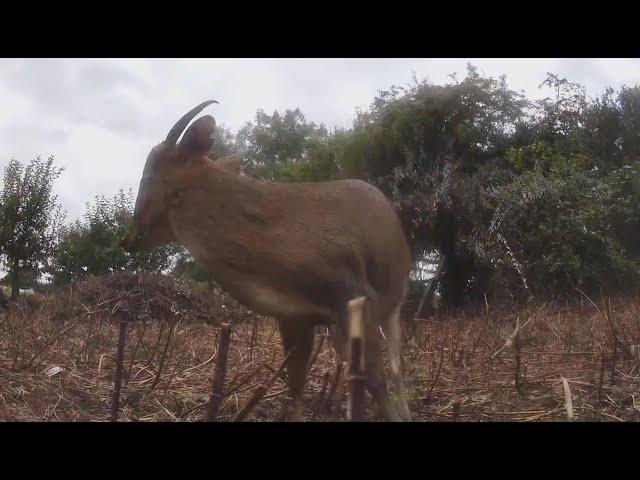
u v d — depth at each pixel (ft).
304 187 14.53
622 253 56.70
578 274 55.42
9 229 72.08
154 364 22.74
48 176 74.69
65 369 21.18
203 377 20.72
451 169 62.13
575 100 69.10
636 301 42.27
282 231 13.92
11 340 25.21
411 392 18.49
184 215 14.29
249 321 41.22
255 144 119.03
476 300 62.69
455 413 15.53
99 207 79.82
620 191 58.80
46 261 74.59
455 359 23.91
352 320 10.84
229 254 13.94
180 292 47.91
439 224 62.75
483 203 59.52
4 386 18.17
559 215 56.65
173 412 17.07
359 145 69.05
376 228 14.60
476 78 68.08
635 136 68.69
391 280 14.98
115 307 39.63
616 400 18.44
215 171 14.42
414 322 29.66
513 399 18.90
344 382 16.21
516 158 64.69
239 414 13.56
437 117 67.67
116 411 15.55
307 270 13.79
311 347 15.37
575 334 28.19
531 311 39.91
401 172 63.52
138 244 15.12
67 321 37.76
